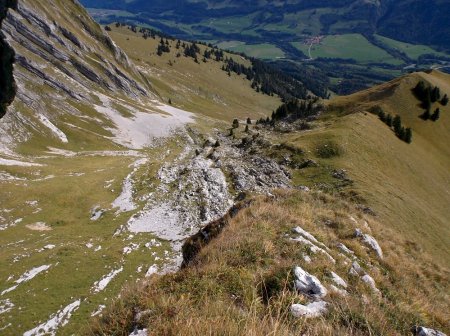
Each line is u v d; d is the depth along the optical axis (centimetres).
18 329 2770
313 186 6116
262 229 1398
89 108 12144
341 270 1248
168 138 12619
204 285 888
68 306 3070
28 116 9225
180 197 5800
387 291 1298
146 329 714
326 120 10994
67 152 8956
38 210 5234
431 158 9250
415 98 11150
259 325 641
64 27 14725
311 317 809
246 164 7219
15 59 10556
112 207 5606
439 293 1683
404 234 4844
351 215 2186
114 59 17988
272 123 12538
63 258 3850
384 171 7281
